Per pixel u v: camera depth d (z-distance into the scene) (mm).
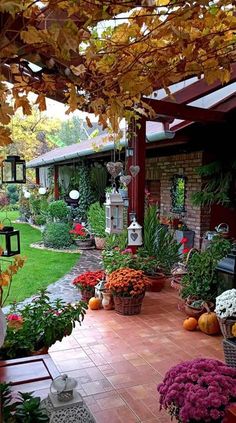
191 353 3191
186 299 4062
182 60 1848
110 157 9688
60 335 2695
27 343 2553
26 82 1885
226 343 2742
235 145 5930
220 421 1627
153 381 2715
